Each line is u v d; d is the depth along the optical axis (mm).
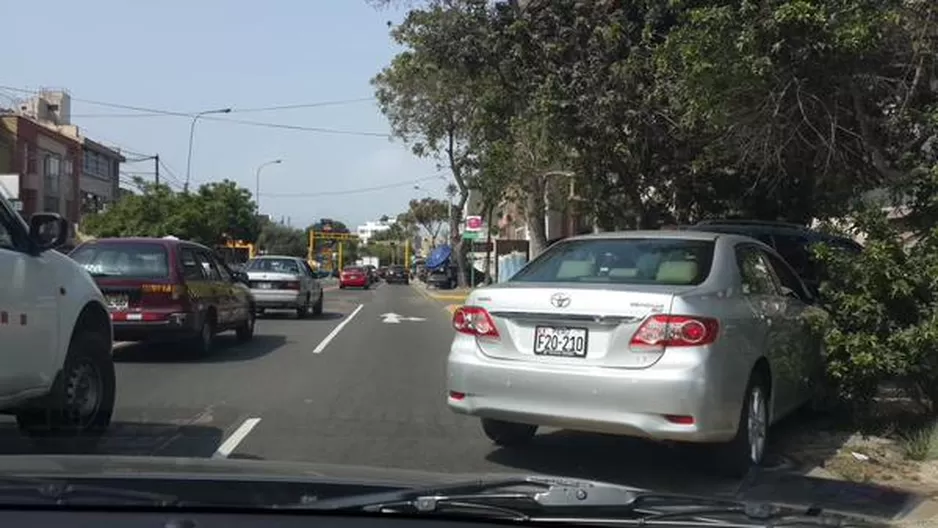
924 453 7273
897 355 7473
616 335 6152
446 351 15617
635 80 12883
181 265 13195
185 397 10109
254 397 10180
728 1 9094
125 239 13398
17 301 6352
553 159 17047
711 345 6059
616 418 6043
